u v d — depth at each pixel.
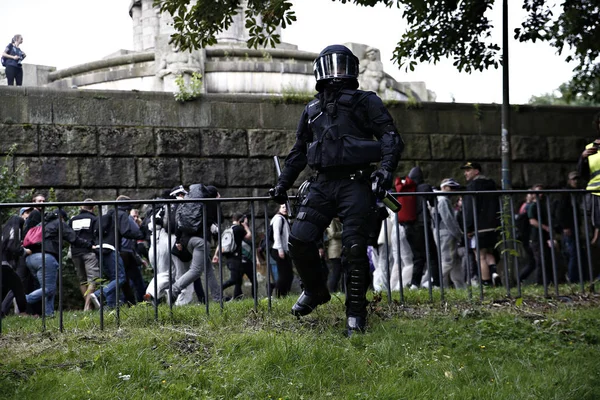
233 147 13.75
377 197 6.21
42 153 12.78
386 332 6.25
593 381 5.21
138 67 16.00
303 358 5.50
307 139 6.56
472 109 15.31
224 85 15.27
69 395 4.88
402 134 14.84
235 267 10.98
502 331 6.46
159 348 5.82
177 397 4.93
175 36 10.07
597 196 9.34
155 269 6.96
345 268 6.38
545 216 12.35
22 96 12.84
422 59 12.87
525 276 12.63
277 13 9.57
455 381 5.22
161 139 13.40
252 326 6.57
